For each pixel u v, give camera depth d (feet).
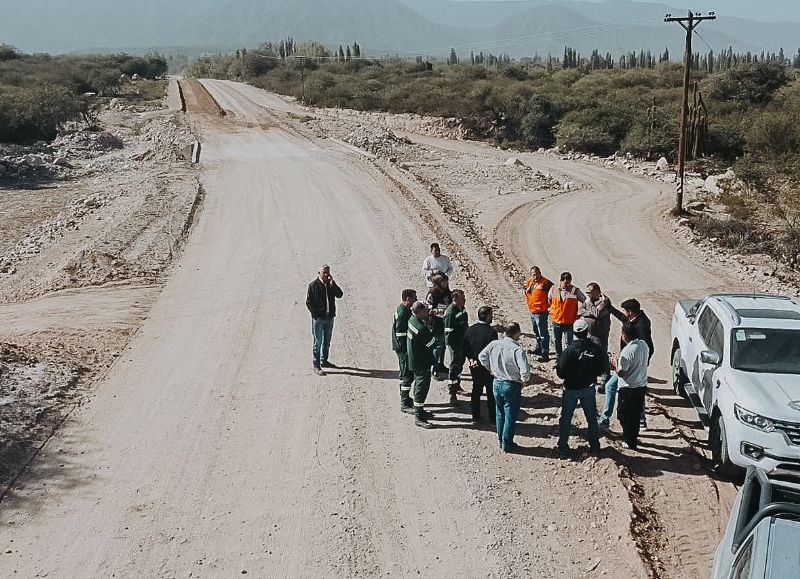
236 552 26.32
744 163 110.93
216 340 47.93
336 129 174.29
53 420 36.24
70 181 124.67
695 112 149.28
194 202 93.45
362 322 50.80
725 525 27.66
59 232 81.92
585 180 135.23
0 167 124.77
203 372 42.57
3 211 101.81
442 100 215.92
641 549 25.94
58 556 26.13
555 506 28.89
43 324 51.37
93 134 166.61
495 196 108.06
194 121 189.37
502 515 28.30
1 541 26.89
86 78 286.05
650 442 34.04
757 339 32.58
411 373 36.24
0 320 53.01
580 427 35.29
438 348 40.78
